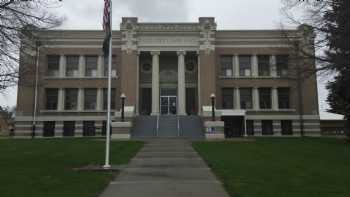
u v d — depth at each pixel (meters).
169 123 47.84
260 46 56.06
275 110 54.97
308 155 22.31
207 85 52.41
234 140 37.19
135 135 45.16
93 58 56.31
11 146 30.06
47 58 55.69
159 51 53.41
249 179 13.19
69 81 55.34
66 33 55.97
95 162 19.02
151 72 56.19
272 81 55.62
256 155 22.02
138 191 11.45
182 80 53.12
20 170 15.79
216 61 55.84
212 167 16.56
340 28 19.38
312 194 10.67
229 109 54.38
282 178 13.42
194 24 53.72
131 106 51.47
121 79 53.53
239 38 56.31
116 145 29.55
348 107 35.25
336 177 13.70
